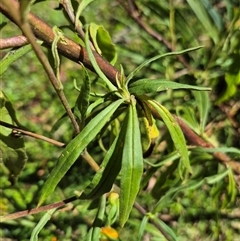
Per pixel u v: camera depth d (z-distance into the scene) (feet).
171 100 1.50
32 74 1.92
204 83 1.46
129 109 0.70
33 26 0.70
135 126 0.69
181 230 1.52
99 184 0.74
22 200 1.57
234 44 1.31
